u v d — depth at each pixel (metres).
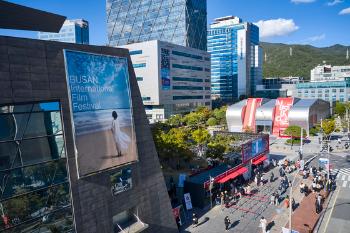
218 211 39.78
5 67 20.48
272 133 105.69
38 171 22.48
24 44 21.58
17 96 21.11
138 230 28.39
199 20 173.50
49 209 23.14
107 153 26.88
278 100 106.50
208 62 168.75
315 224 36.03
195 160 64.62
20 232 21.53
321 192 46.53
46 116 22.94
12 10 24.30
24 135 21.66
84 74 25.20
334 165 63.31
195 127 111.88
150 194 31.16
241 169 49.59
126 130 28.72
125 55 29.41
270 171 58.50
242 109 109.81
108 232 26.94
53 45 23.33
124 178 28.58
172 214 33.53
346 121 126.25
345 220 37.00
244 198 44.28
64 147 23.95
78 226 24.69
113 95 27.62
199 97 161.25
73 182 24.44
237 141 68.69
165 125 89.38
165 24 164.62
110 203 27.17
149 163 31.34
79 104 24.73
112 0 183.25
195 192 41.34
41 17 26.39
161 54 128.88
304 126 100.06
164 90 131.75
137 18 174.25
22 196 21.59
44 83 22.70
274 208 40.66
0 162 20.44
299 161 59.78
